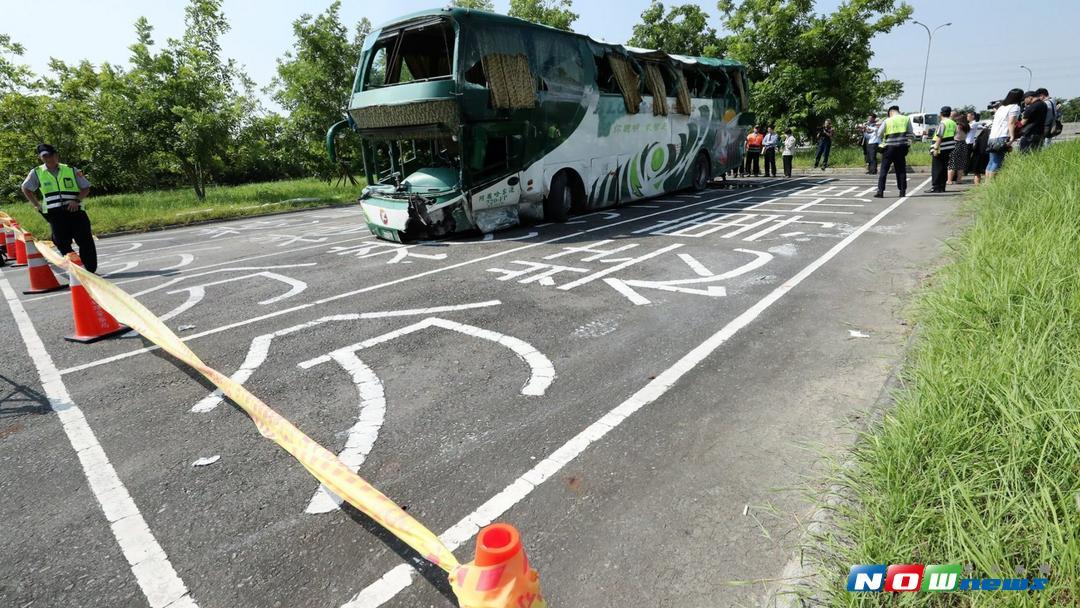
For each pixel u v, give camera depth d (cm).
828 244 779
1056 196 561
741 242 824
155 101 1944
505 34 920
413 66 1035
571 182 1129
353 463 310
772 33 2288
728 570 223
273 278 754
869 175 1728
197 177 2028
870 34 2202
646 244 844
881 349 419
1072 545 174
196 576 235
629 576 223
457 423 348
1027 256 411
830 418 327
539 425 341
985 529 189
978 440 234
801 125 2320
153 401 397
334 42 2166
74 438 351
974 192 1033
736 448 304
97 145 1948
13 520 276
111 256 1048
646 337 472
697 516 254
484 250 860
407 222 918
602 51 1140
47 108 1906
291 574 233
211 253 1009
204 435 348
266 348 489
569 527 253
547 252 821
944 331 347
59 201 779
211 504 281
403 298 620
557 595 216
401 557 240
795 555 222
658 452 305
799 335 457
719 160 1623
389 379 414
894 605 183
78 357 490
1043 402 240
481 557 141
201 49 2022
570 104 1056
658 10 2867
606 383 392
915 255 688
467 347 469
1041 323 314
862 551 200
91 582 234
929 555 194
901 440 241
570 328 502
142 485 299
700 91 1508
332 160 1025
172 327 561
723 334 469
